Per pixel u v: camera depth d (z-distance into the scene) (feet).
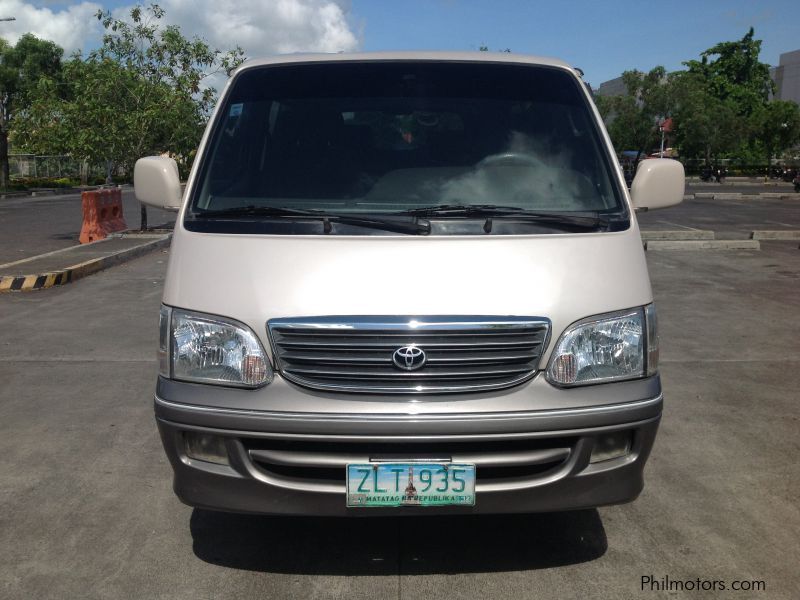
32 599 10.52
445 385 9.64
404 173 11.82
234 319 9.89
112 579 11.02
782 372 21.12
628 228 11.10
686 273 37.96
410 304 9.71
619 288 10.31
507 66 13.33
